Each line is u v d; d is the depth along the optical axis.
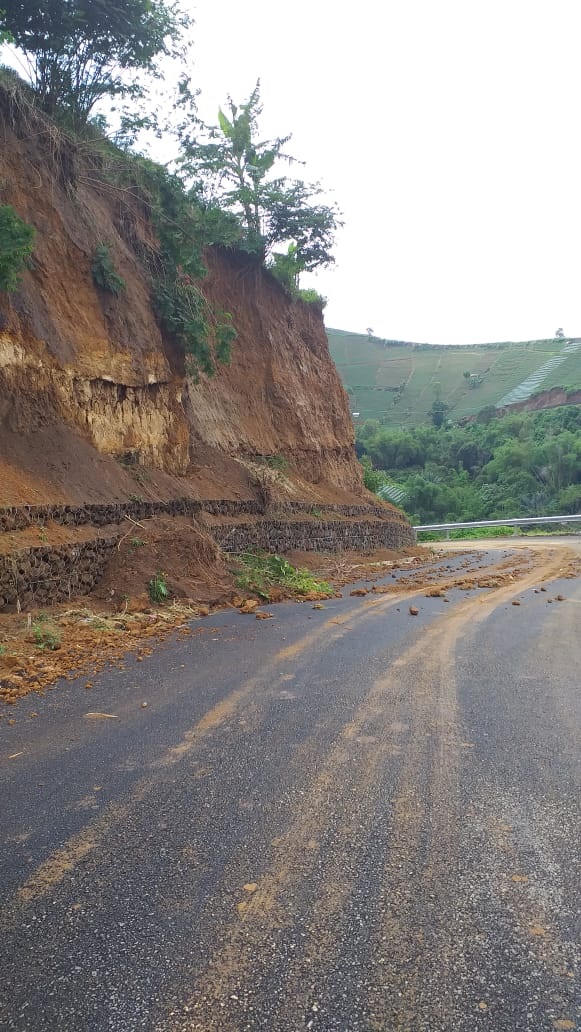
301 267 24.84
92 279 13.61
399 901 2.61
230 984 2.17
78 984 2.17
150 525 11.96
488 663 6.62
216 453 18.97
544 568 17.64
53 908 2.57
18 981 2.19
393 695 5.46
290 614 9.78
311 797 3.55
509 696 5.46
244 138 21.92
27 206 12.59
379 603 10.90
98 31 13.04
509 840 3.10
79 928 2.45
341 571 17.09
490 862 2.90
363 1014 2.04
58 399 12.08
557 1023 2.00
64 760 4.07
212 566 11.82
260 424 22.81
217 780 3.77
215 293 22.53
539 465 61.56
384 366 140.62
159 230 16.19
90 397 12.97
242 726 4.70
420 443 74.25
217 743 4.36
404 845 3.05
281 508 19.55
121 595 10.01
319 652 7.09
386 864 2.88
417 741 4.40
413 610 9.72
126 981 2.19
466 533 44.44
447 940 2.37
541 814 3.36
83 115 14.38
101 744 4.35
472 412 100.81
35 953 2.32
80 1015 2.05
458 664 6.57
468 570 17.38
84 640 7.53
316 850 3.00
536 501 56.97
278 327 25.72
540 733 4.56
